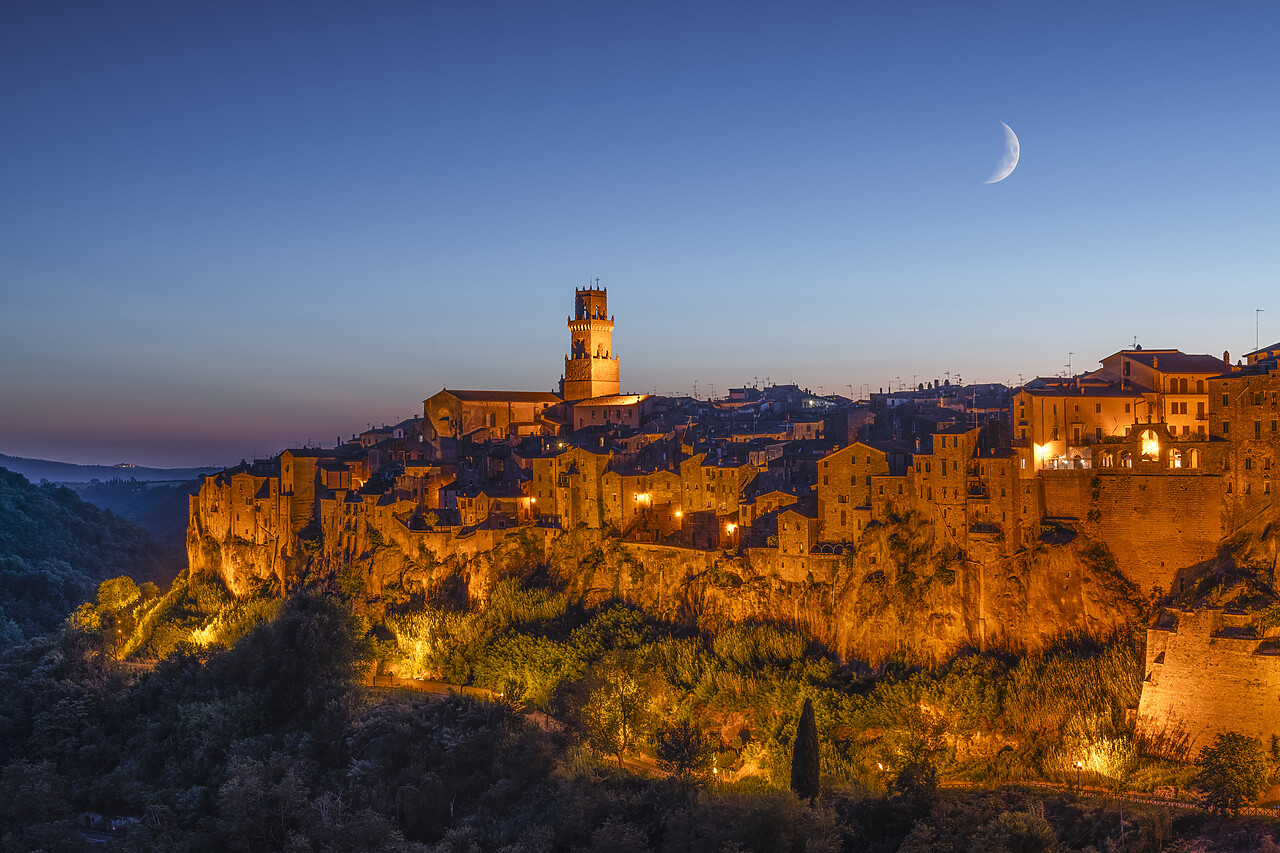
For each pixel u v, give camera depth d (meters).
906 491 163.12
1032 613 151.38
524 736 153.88
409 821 148.25
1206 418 169.38
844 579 164.12
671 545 191.00
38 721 197.75
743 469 193.50
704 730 156.88
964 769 138.62
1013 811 122.56
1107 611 148.38
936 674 150.38
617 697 158.88
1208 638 134.75
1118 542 151.12
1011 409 189.75
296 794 149.00
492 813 146.38
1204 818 119.12
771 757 146.12
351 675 189.25
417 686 194.25
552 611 196.38
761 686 157.12
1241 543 143.25
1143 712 139.12
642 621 186.25
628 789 143.88
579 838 131.88
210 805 161.00
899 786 126.81
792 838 118.00
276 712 183.75
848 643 160.50
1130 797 127.19
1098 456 160.38
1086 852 113.56
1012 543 154.38
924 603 156.00
